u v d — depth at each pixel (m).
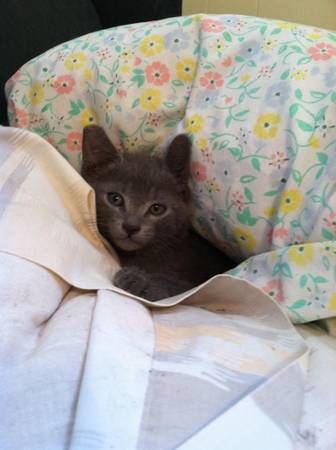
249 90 0.29
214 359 0.18
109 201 0.34
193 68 0.31
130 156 0.34
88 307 0.21
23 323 0.19
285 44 0.29
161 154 0.34
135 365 0.17
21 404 0.15
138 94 0.32
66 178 0.27
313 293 0.25
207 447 0.14
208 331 0.21
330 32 0.30
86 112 0.33
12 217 0.22
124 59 0.32
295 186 0.26
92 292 0.23
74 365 0.16
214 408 0.16
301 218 0.26
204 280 0.35
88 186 0.27
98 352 0.17
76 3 0.46
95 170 0.34
